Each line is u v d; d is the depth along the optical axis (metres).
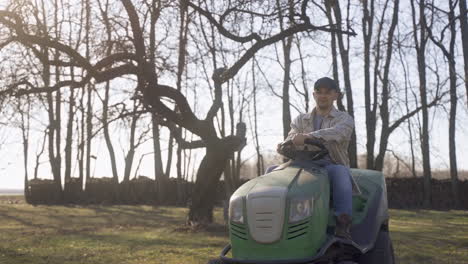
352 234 5.30
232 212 4.77
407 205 31.72
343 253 5.05
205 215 15.90
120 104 14.05
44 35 12.90
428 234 14.16
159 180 36.12
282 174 4.98
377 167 28.11
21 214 24.30
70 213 25.33
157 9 13.38
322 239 4.72
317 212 4.64
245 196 4.70
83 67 13.44
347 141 5.60
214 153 15.68
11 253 10.26
